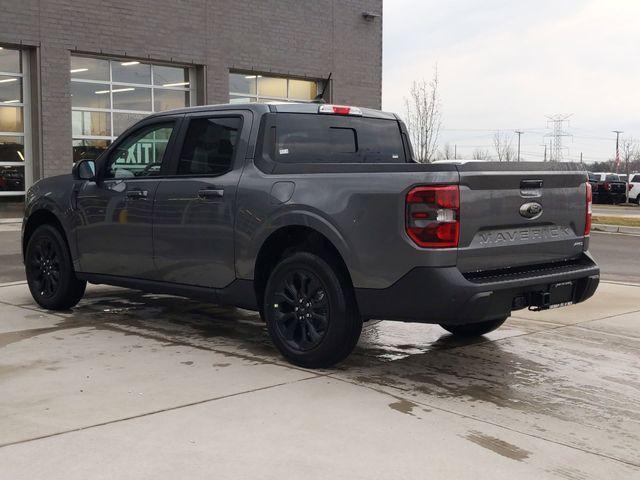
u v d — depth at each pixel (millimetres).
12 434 3934
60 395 4602
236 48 21328
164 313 7273
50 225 7289
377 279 4855
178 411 4324
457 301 4660
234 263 5688
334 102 23906
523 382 5117
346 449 3809
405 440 3951
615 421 4355
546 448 3900
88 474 3449
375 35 24797
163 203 6160
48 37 17672
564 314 7535
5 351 5680
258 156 5652
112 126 19328
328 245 5230
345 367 5402
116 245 6594
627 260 12461
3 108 17516
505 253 5004
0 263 10875
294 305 5352
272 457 3682
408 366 5484
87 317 7031
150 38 19516
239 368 5285
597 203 36500
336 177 5102
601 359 5770
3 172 17578
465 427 4180
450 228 4656
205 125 6086
